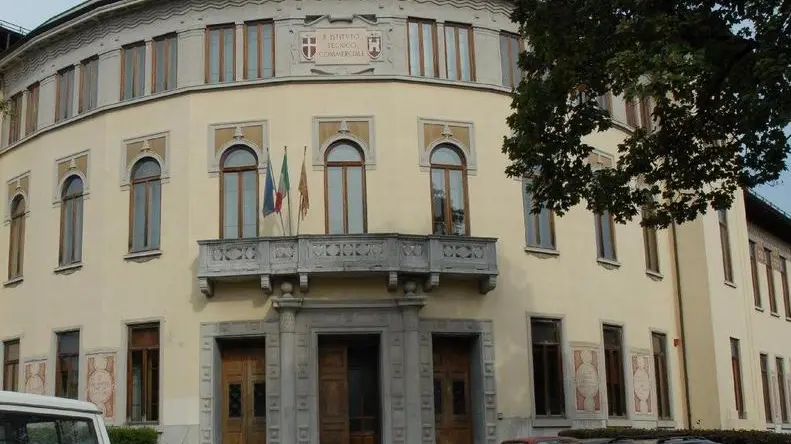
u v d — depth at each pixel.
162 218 26.92
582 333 28.08
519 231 27.38
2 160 31.94
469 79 27.80
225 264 25.11
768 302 42.03
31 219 29.98
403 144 26.64
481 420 25.86
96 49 29.14
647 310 30.88
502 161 27.55
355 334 25.36
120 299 27.03
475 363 26.42
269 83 26.86
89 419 8.18
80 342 27.52
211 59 27.56
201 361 25.62
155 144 27.56
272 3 27.28
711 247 33.09
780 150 17.05
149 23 28.28
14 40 34.06
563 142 18.25
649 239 32.25
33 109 31.22
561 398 27.22
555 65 17.66
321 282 25.42
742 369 34.44
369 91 26.84
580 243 28.80
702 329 32.03
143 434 24.80
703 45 15.74
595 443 11.45
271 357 25.25
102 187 28.11
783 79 14.24
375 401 26.28
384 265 24.70
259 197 26.34
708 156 18.69
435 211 26.66
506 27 28.53
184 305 26.09
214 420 25.33
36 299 29.12
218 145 26.84
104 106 28.45
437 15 27.73
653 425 29.86
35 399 7.71
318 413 24.97
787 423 40.91
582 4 17.00
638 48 16.14
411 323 25.23
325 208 26.06
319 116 26.64
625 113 31.64
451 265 25.23
